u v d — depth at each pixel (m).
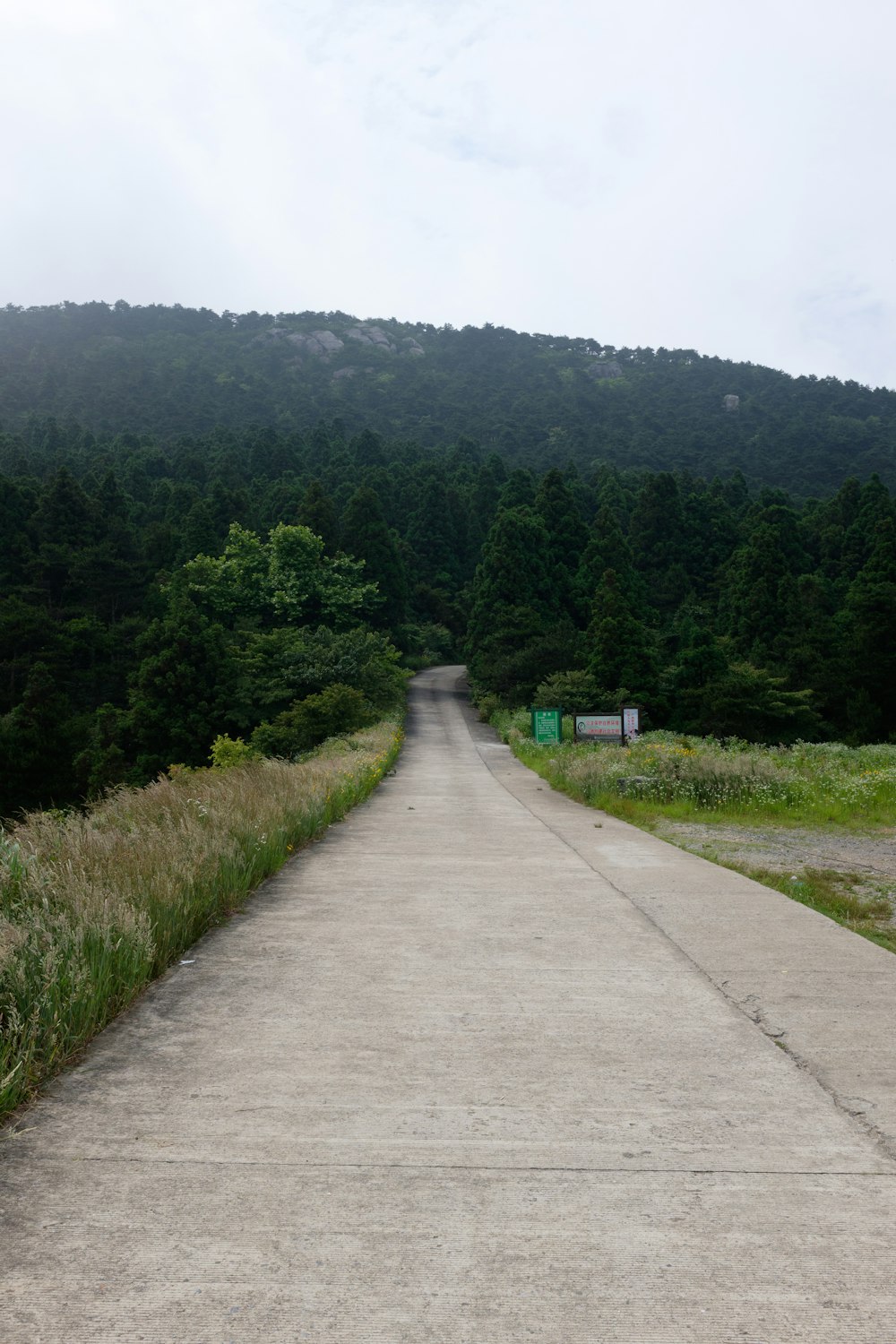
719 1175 3.04
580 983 5.23
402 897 7.91
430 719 63.69
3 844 6.61
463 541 131.50
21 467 130.88
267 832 9.78
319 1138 3.28
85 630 72.06
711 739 35.09
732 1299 2.38
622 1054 4.12
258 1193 2.90
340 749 33.56
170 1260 2.54
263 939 6.33
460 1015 4.65
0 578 79.56
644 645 66.06
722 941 6.24
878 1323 2.29
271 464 153.12
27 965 4.41
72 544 85.44
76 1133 3.32
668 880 8.78
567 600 89.38
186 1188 2.93
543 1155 3.17
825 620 74.38
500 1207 2.82
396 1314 2.31
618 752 27.44
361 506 89.62
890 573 72.88
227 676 58.53
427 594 116.56
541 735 40.31
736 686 59.91
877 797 16.80
